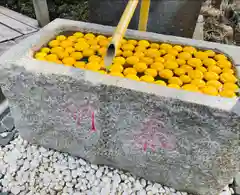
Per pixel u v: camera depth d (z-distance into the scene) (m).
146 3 1.23
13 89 1.13
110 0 1.74
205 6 2.57
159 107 0.94
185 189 1.21
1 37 2.10
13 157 1.31
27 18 2.43
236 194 1.21
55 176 1.25
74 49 1.19
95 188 1.20
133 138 1.10
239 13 2.46
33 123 1.25
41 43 1.19
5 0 2.73
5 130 1.45
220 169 1.04
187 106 0.91
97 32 1.30
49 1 2.66
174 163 1.11
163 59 1.13
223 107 0.88
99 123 1.10
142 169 1.21
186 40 1.25
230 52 1.18
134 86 0.95
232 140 0.93
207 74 1.05
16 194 1.17
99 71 1.03
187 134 0.98
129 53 1.16
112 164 1.27
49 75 1.01
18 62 1.05
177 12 1.70
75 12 2.60
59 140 1.28
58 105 1.11
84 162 1.31
